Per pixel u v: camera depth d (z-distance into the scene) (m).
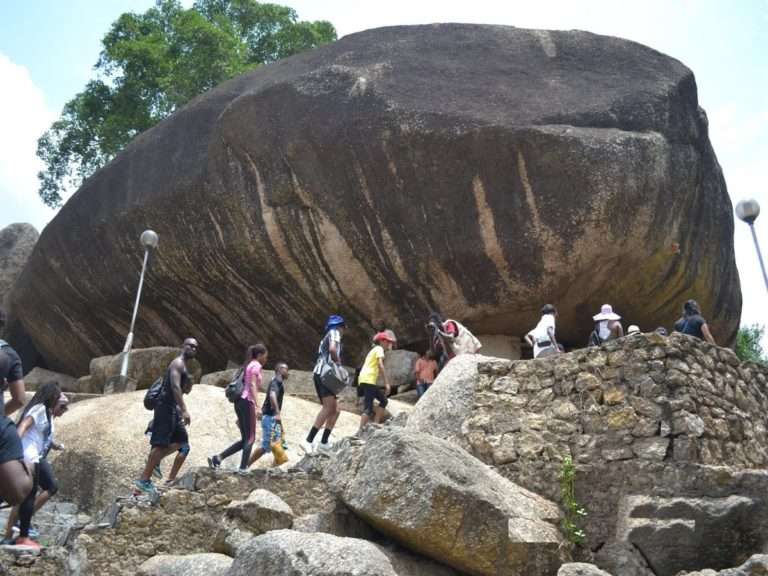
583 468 6.92
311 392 12.03
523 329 12.91
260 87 13.41
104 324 16.11
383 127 12.30
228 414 10.31
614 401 7.04
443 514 5.83
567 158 11.77
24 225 21.45
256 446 9.73
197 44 21.48
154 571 6.52
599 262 12.05
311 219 12.81
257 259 13.30
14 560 6.73
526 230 11.90
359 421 10.69
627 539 6.37
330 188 12.64
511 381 7.50
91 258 15.48
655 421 6.82
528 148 11.84
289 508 6.91
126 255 14.88
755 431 7.39
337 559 5.04
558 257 11.90
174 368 8.12
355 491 6.14
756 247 10.07
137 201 14.55
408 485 5.93
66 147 23.16
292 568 5.05
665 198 12.20
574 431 7.09
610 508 6.74
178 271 14.24
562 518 6.71
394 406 10.84
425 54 13.27
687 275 13.04
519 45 13.37
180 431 8.06
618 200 11.77
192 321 14.85
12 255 20.92
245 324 14.29
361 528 6.43
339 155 12.52
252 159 13.16
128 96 22.45
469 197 12.05
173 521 7.20
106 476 9.22
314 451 8.01
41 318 17.38
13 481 4.54
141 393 10.91
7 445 4.57
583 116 12.23
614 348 7.18
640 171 11.90
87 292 15.76
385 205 12.40
